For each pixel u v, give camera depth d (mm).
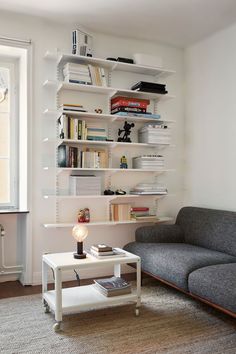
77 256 2777
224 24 3639
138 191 3902
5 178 3725
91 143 3730
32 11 3381
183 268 2797
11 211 3447
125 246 3699
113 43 3926
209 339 2375
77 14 3434
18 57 3721
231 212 3408
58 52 3475
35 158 3543
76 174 3738
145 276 3828
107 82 3906
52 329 2520
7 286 3482
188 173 4246
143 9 3314
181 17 3479
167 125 4238
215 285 2445
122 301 2715
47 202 3605
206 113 3980
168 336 2418
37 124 3553
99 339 2373
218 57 3816
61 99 3674
